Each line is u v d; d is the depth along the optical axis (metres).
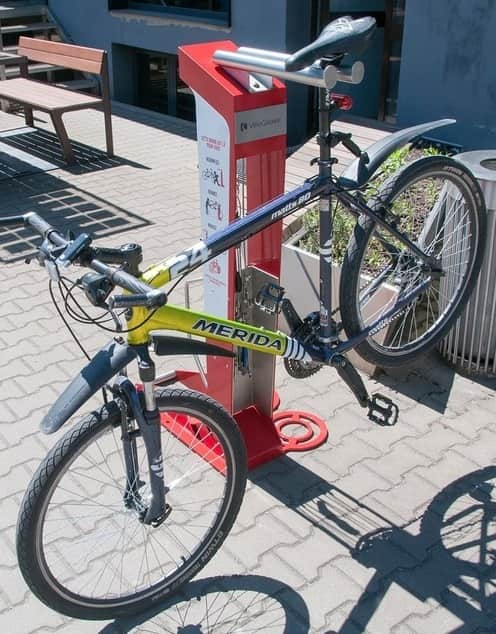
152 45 8.53
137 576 2.67
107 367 2.20
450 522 2.90
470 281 3.25
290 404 3.57
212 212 2.91
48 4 9.80
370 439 3.34
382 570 2.70
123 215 5.85
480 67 5.54
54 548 2.79
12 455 3.26
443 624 2.49
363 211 2.71
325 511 2.95
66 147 6.99
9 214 5.91
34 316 4.37
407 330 3.76
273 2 6.85
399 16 6.52
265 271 2.98
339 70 2.34
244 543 2.81
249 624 2.50
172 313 2.28
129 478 2.37
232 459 2.54
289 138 7.21
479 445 3.30
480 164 3.59
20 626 2.50
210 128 2.76
